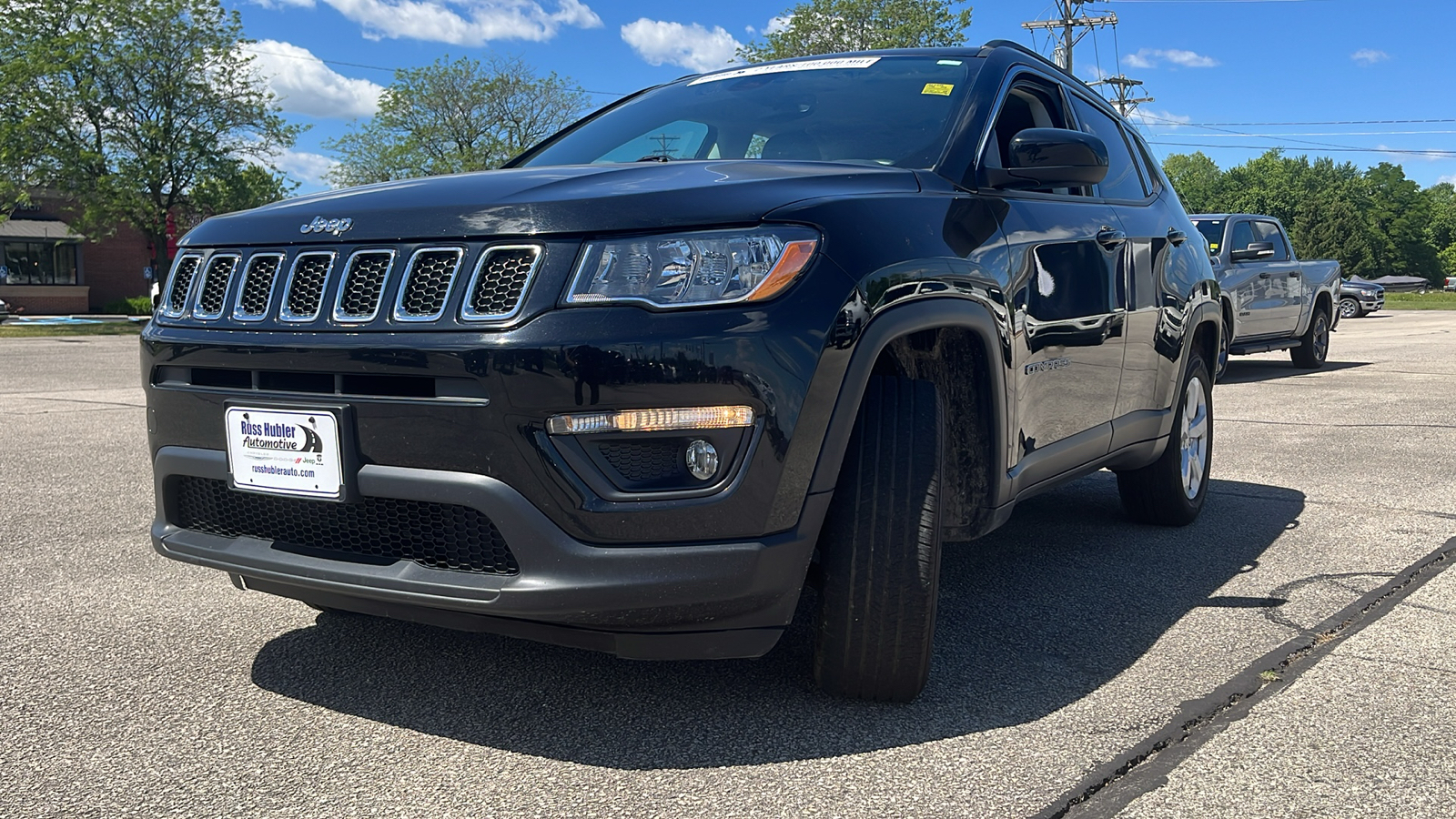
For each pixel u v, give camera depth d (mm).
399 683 2656
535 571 2152
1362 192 113062
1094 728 2404
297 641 2967
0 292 39750
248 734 2357
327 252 2352
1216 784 2133
